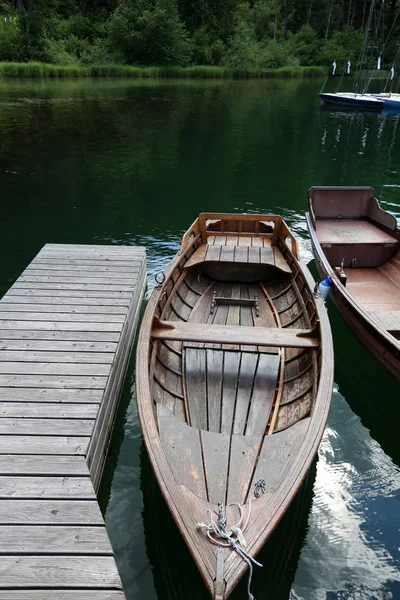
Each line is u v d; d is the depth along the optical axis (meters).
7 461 3.91
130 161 17.45
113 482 4.80
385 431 5.63
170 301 6.20
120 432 5.52
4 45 41.03
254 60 49.09
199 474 3.60
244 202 13.50
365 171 16.80
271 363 5.42
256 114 27.48
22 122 22.64
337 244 8.24
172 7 44.47
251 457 3.74
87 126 22.47
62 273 7.36
